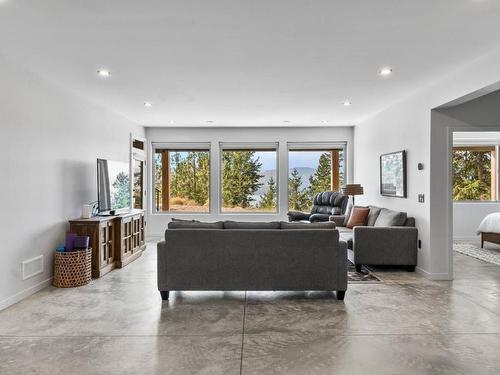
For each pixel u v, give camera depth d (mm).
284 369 2389
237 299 3883
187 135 8102
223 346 2729
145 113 6465
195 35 3064
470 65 3779
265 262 3873
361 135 7516
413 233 5004
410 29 2941
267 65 3854
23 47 3318
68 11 2631
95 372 2355
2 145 3496
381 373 2338
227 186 8289
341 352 2627
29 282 3941
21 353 2619
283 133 8117
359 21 2805
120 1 2488
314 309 3549
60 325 3135
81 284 4348
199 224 3990
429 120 4621
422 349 2672
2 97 3494
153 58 3625
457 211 8133
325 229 3887
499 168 8281
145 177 8023
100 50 3404
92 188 5449
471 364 2449
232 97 5270
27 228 3885
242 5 2555
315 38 3125
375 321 3225
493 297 3912
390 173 5867
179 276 3859
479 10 2613
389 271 5105
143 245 6531
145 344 2764
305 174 8258
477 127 4598
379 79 4363
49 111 4316
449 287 4301
